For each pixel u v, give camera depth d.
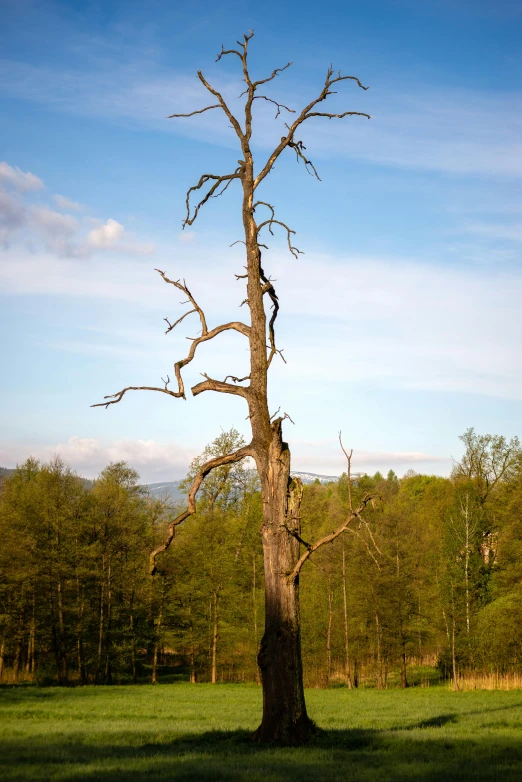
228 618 56.62
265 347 17.59
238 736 17.19
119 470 63.66
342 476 73.31
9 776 12.09
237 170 18.14
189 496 17.19
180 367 17.45
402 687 53.47
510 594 48.25
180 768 12.70
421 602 54.81
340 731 19.69
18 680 54.50
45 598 50.62
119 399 17.00
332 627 55.44
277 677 15.91
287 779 11.44
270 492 16.53
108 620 53.47
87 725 22.95
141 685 51.72
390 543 53.47
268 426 16.98
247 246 17.84
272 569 16.14
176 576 58.16
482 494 60.41
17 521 49.28
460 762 13.97
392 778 11.83
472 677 51.50
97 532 53.31
